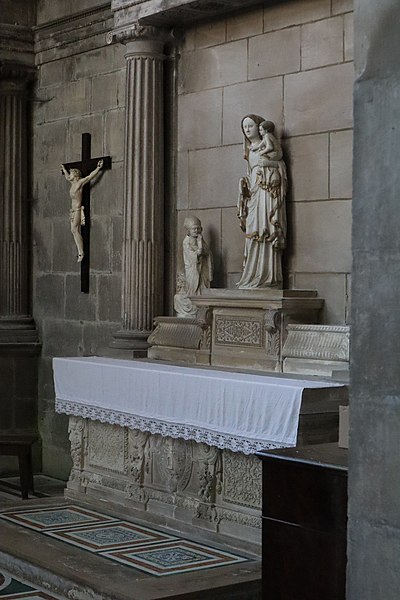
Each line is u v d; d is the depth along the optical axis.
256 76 9.42
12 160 12.14
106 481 9.16
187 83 10.18
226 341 8.96
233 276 9.66
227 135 9.72
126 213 10.20
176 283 10.20
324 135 8.77
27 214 12.23
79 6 11.24
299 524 5.52
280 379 7.54
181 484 8.33
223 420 7.55
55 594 7.17
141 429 8.43
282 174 8.93
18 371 12.09
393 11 4.37
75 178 11.18
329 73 8.73
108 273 10.93
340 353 7.91
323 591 5.37
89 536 8.12
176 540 7.99
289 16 9.12
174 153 10.29
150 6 9.79
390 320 4.43
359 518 4.55
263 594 5.73
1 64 11.91
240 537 7.71
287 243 9.09
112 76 10.91
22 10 12.00
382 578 4.44
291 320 8.54
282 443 7.08
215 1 9.30
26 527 8.41
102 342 11.02
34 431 12.16
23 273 12.21
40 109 12.10
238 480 7.75
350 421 4.61
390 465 4.42
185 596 6.62
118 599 6.62
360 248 4.56
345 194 8.59
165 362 9.30
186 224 9.68
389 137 4.42
